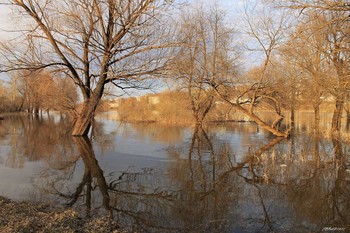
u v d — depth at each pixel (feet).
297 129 84.12
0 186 27.45
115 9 48.57
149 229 18.83
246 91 68.08
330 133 63.16
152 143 56.13
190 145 53.98
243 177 32.50
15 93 199.82
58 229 16.44
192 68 67.92
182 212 22.06
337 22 33.81
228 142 58.18
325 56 44.75
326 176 32.81
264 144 55.47
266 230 19.22
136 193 26.45
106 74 55.36
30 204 21.89
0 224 16.67
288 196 26.21
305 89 71.05
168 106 109.91
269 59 66.54
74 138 59.52
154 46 51.01
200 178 31.76
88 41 51.31
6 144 53.01
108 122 117.29
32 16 48.75
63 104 98.99
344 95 49.06
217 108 105.91
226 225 19.90
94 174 32.76
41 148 48.83
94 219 19.21
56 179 30.40
